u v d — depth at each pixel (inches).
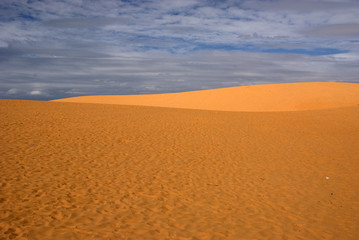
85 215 277.7
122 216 282.4
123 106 1170.6
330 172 461.1
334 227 283.9
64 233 242.2
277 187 390.0
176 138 639.8
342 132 780.6
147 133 668.1
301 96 1873.8
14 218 259.0
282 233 268.2
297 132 767.1
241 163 494.0
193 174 426.0
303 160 525.3
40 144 514.6
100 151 505.0
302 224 287.6
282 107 1726.1
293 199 351.3
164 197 337.1
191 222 280.5
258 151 575.5
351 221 297.1
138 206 308.0
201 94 2315.5
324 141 679.1
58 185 346.0
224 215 300.2
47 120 737.0
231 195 356.5
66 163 428.8
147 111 1030.4
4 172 369.1
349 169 478.0
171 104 2166.6
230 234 261.7
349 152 586.6
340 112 1114.7
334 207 331.0
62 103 1179.9
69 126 684.1
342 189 389.4
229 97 2085.4
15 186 330.0
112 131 663.8
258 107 1779.0
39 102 1156.5
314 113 1099.3
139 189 355.6
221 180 408.5
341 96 1796.3
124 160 467.5
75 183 357.4
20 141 521.7
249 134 722.2
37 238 231.0
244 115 1018.7
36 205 289.1
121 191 344.8
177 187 371.6
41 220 260.5
